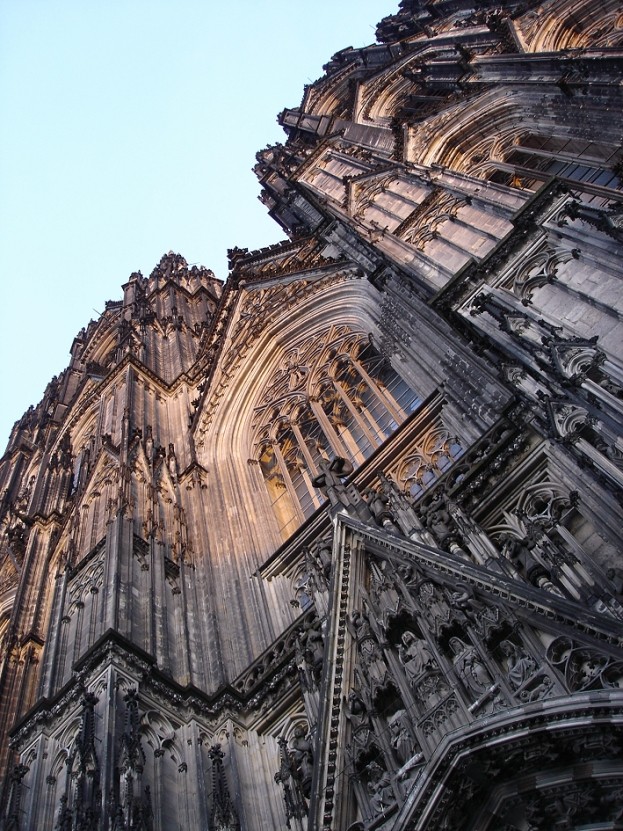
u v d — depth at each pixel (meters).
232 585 35.66
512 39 51.34
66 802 22.06
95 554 36.50
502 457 27.36
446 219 40.75
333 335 50.00
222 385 53.78
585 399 22.22
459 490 27.58
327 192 67.31
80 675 26.88
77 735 24.41
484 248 34.78
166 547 37.53
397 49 89.12
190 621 32.88
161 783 23.75
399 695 21.98
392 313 41.75
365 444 41.12
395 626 23.83
